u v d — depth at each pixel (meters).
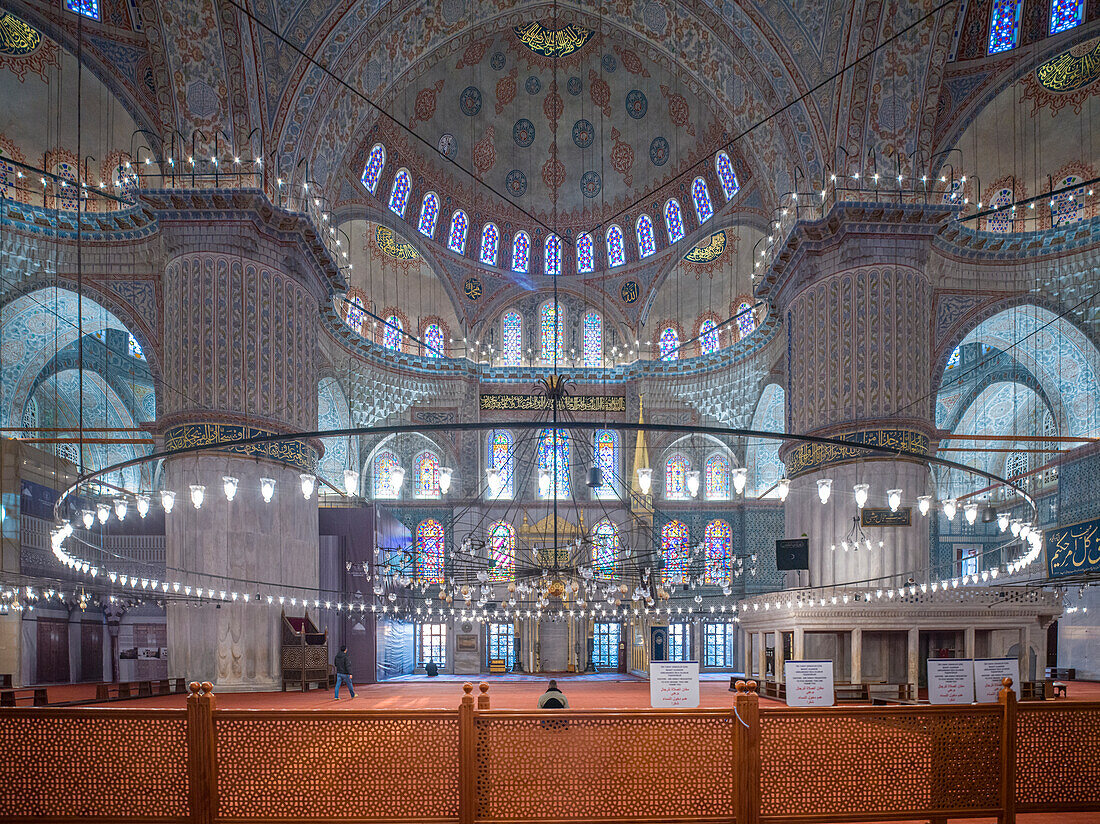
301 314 20.34
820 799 5.88
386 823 5.69
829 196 19.70
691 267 33.28
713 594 31.55
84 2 19.94
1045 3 21.28
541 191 33.59
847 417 19.16
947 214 18.94
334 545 23.56
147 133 20.47
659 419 33.16
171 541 18.33
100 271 21.70
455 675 30.17
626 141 32.53
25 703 15.72
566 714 5.80
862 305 19.23
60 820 5.71
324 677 19.36
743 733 5.82
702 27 21.38
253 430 18.91
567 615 25.23
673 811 5.79
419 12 21.12
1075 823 6.29
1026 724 6.18
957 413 29.94
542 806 5.75
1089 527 12.16
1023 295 23.11
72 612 23.47
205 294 18.81
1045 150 23.66
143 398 27.84
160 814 5.71
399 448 32.94
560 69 31.08
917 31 18.67
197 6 18.22
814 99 19.86
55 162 22.55
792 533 20.47
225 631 18.09
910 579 18.33
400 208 31.17
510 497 32.84
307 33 19.52
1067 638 24.78
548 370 33.41
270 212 19.22
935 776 6.02
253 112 19.17
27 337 23.42
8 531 20.06
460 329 33.53
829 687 6.91
